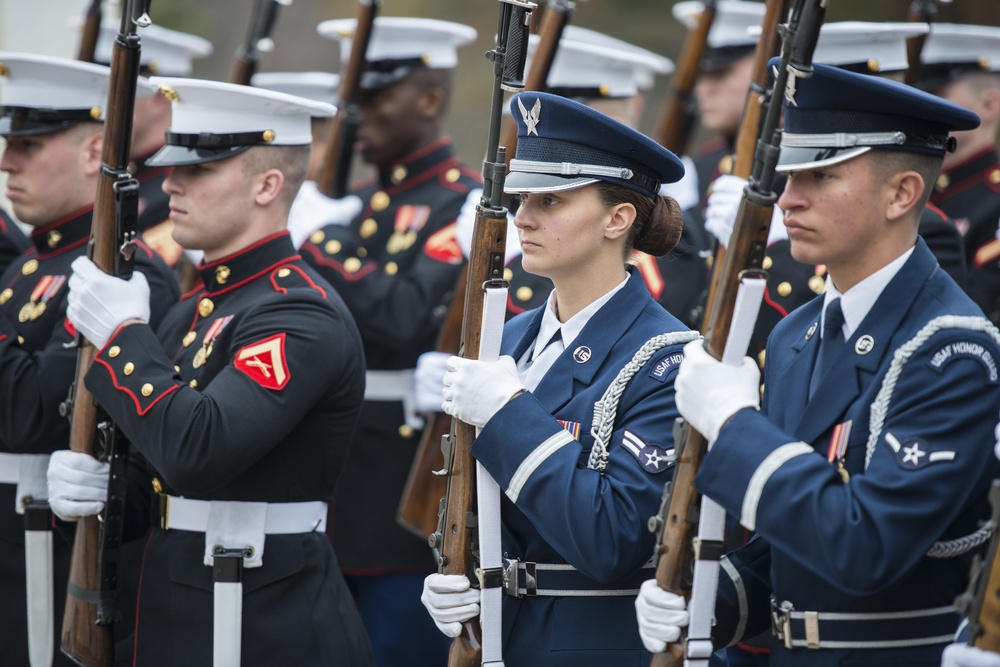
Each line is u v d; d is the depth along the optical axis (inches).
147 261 663.1
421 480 778.2
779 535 402.9
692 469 429.4
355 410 574.2
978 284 837.8
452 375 474.6
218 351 559.2
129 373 545.0
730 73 1037.2
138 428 535.8
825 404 432.1
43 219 677.9
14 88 669.3
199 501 556.7
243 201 574.9
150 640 565.0
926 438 399.2
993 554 381.1
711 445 415.8
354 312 860.0
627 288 488.7
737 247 416.2
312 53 2146.9
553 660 466.9
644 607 434.9
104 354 553.9
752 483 405.4
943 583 426.3
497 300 468.8
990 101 860.0
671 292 830.5
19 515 650.8
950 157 866.8
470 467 477.1
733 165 698.2
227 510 550.0
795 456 406.0
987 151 864.3
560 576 472.1
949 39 855.1
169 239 967.0
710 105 1050.1
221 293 579.5
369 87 921.5
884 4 1786.4
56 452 587.5
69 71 668.1
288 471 556.7
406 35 926.4
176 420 527.5
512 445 459.8
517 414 462.9
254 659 548.1
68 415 588.7
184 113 573.6
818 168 423.2
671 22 1972.2
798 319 473.1
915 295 426.6
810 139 424.5
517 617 477.4
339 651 562.6
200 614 551.8
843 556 392.5
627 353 478.3
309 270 585.0
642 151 473.1
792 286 676.7
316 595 561.6
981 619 381.1
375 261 928.9
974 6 1609.3
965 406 401.4
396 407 866.1
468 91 2080.5
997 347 410.9
